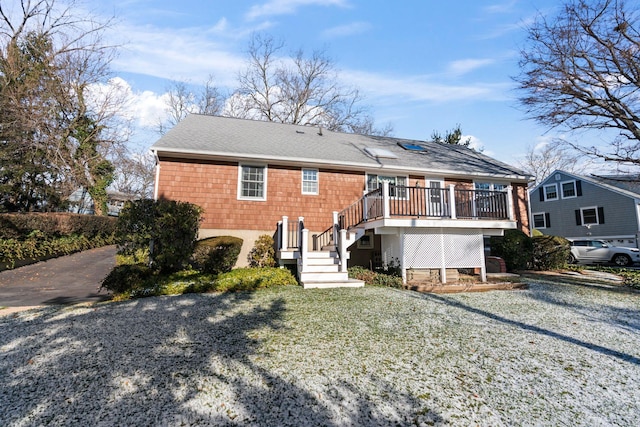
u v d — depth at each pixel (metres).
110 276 7.09
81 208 21.70
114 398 2.89
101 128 20.22
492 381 3.32
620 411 2.81
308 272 8.52
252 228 10.53
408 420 2.63
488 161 15.42
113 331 4.70
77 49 18.61
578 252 17.56
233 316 5.53
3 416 2.62
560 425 2.60
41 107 16.41
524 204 14.47
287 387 3.12
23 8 16.47
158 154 9.84
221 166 10.45
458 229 9.43
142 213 8.02
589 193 23.14
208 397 2.92
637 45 9.79
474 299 7.26
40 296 7.54
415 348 4.18
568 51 10.51
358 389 3.10
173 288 7.32
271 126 14.41
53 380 3.22
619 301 7.14
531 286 8.94
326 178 11.56
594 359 3.92
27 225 11.61
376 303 6.55
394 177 12.42
